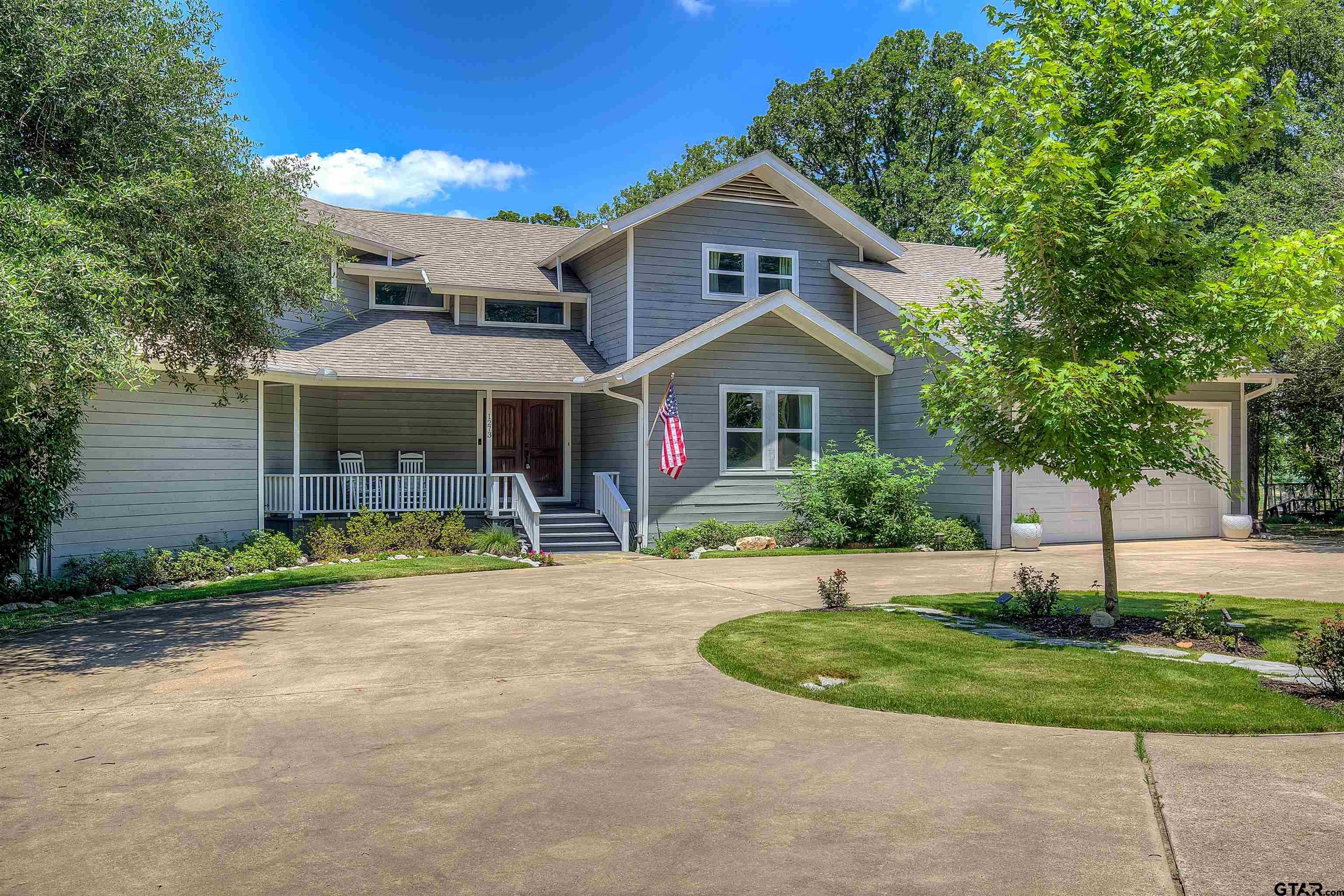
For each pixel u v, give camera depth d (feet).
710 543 58.23
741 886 11.96
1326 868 12.08
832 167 141.49
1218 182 93.09
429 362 61.41
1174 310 26.89
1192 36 26.81
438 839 13.70
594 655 27.43
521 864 12.78
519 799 15.35
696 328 65.57
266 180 38.52
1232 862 12.31
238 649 28.63
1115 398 25.85
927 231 123.95
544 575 46.96
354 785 16.15
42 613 36.14
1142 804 14.60
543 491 70.23
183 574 45.83
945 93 131.54
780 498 63.00
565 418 70.74
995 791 15.37
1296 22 87.04
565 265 75.87
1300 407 75.92
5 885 12.28
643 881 12.19
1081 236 26.50
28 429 30.78
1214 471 28.32
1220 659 25.04
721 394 61.87
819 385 64.54
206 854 13.24
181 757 17.90
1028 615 31.91
